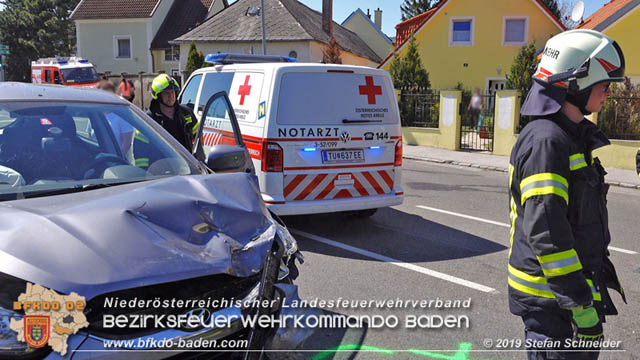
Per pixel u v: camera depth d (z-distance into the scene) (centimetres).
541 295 216
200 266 209
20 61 5009
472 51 2719
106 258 197
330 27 3516
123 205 225
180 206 233
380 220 712
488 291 463
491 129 1546
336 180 599
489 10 2670
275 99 569
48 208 222
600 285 218
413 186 998
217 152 325
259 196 277
